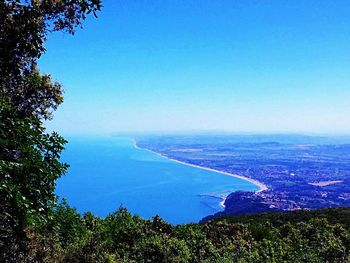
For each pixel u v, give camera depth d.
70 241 13.84
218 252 16.94
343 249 17.86
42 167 9.32
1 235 9.34
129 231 16.14
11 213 8.94
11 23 10.21
